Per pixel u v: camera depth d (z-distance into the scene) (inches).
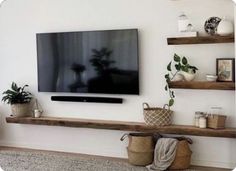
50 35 169.2
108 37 157.8
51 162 154.8
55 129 175.9
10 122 174.2
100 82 161.5
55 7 170.1
